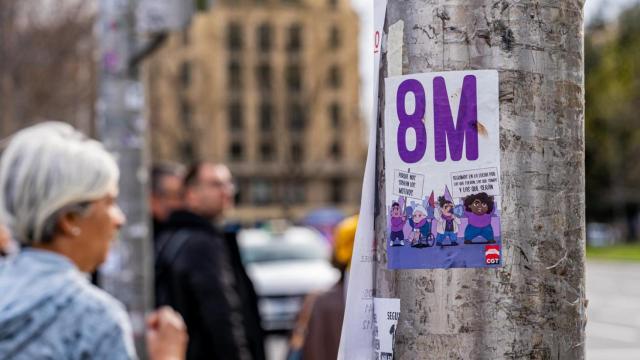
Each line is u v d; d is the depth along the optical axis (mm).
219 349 4594
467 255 1552
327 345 4754
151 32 5047
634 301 21406
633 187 52875
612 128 39188
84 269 2096
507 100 1553
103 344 1910
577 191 1600
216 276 4652
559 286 1563
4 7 20641
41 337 1869
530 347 1541
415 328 1573
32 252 2012
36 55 20969
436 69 1572
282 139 69000
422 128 1583
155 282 4781
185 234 4785
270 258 15211
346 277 4820
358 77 76375
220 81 74250
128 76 5070
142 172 5086
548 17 1579
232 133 75375
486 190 1550
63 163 2066
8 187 2057
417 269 1580
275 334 13922
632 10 27438
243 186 75812
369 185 1689
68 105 21266
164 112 67562
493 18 1557
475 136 1555
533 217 1553
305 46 76375
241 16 75500
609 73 28781
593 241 55656
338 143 77000
